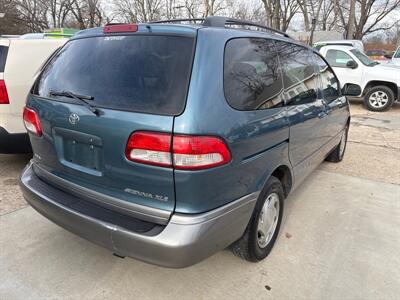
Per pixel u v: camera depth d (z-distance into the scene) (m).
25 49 4.21
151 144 1.89
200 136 1.86
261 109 2.36
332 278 2.58
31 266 2.63
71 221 2.22
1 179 4.23
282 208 2.93
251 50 2.44
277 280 2.55
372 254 2.89
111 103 2.06
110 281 2.49
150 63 2.05
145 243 1.92
